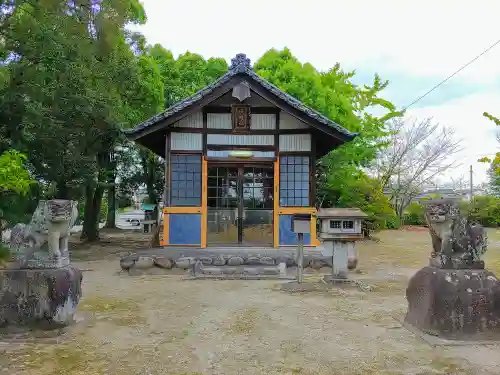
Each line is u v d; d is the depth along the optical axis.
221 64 22.55
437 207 5.71
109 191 27.03
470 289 5.46
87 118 11.89
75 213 6.10
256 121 12.37
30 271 5.77
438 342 5.30
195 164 12.19
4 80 9.20
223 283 9.26
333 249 9.09
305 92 17.00
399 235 23.77
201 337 5.59
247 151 12.25
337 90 19.06
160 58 21.20
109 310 6.95
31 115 10.00
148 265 10.37
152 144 14.08
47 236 5.88
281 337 5.59
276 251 11.53
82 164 12.87
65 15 9.83
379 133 20.94
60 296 5.80
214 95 11.83
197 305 7.28
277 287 8.82
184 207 12.01
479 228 5.76
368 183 20.39
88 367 4.59
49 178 11.90
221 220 12.30
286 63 18.94
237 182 12.35
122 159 22.66
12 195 7.82
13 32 9.42
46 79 10.45
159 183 25.31
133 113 14.61
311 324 6.17
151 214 27.03
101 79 11.74
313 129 12.23
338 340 5.47
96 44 10.79
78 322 6.17
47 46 9.62
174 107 11.67
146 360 4.80
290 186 12.27
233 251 11.48
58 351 5.05
